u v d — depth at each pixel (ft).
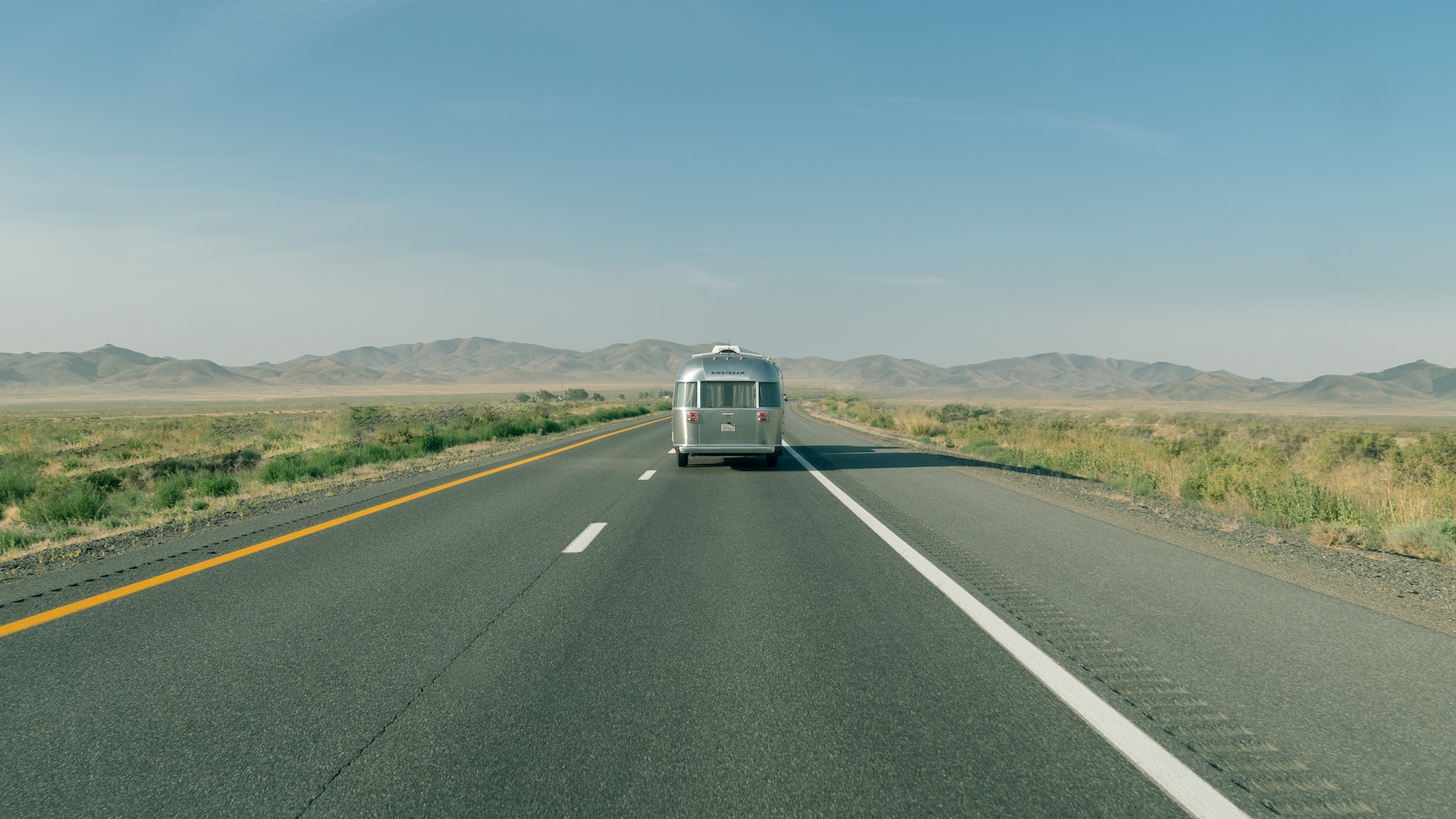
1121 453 67.67
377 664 16.16
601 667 15.90
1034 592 21.99
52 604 21.29
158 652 16.99
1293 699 14.03
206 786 11.07
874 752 11.96
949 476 54.24
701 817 10.12
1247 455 68.74
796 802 10.48
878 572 24.67
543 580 23.61
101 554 29.07
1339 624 18.81
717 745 12.26
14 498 54.85
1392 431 177.17
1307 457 79.10
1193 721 13.08
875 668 15.75
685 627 18.66
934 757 11.80
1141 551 28.14
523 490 46.44
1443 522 32.89
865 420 156.25
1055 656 16.46
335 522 34.96
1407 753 11.89
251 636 18.07
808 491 45.73
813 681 15.03
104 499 47.85
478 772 11.40
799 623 19.02
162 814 10.37
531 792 10.79
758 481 51.21
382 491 45.91
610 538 30.71
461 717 13.38
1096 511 38.73
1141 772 11.30
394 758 11.89
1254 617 19.42
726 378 59.11
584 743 12.35
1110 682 14.89
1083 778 11.13
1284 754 11.87
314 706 13.93
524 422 124.47
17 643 17.78
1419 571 25.84
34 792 10.96
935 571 24.73
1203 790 10.78
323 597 21.68
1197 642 17.42
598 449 79.66
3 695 14.58
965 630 18.34
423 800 10.61
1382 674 15.34
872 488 47.60
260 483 55.83
